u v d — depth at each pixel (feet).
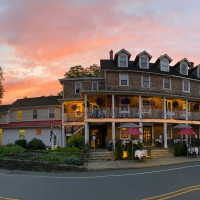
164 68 99.81
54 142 100.22
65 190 33.65
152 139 91.25
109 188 34.04
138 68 94.53
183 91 101.40
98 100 83.05
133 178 41.63
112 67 91.81
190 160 64.90
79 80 100.48
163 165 58.29
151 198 28.07
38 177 46.47
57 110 107.45
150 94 83.35
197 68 109.19
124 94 81.56
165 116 84.99
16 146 77.66
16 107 115.34
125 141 78.69
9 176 48.73
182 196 28.71
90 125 94.43
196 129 104.53
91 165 57.62
